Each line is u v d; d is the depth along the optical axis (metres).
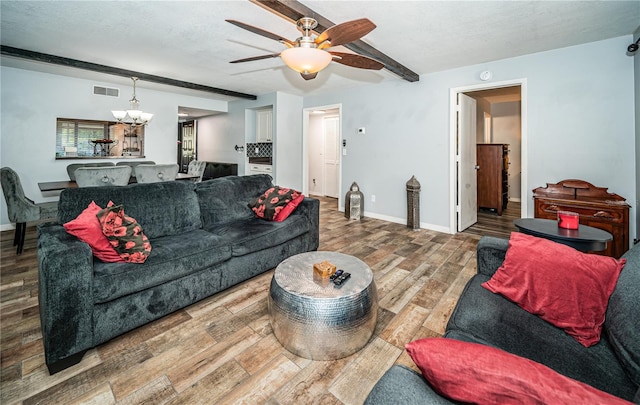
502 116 6.74
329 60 2.11
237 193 3.10
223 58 3.70
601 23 2.62
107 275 1.67
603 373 0.94
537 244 1.41
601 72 3.02
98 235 1.76
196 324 1.94
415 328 1.90
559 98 3.24
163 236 2.40
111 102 4.97
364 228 4.37
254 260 2.53
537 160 3.40
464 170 4.28
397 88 4.57
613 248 2.70
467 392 0.61
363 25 1.76
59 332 1.49
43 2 2.33
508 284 1.38
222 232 2.53
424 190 4.38
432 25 2.64
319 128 7.61
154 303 1.88
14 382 1.44
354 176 5.26
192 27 2.79
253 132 6.68
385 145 4.79
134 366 1.56
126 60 3.80
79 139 4.88
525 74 3.43
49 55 3.57
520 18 2.52
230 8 2.42
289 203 2.98
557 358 1.02
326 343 1.58
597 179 3.09
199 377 1.49
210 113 7.04
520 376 0.57
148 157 5.52
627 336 0.96
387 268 2.88
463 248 3.48
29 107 4.22
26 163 4.23
